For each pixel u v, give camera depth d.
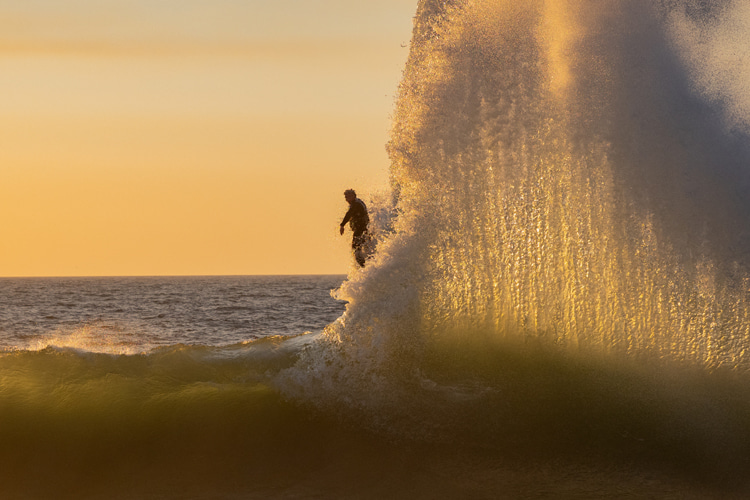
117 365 30.11
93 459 24.20
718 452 24.53
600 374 28.33
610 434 25.47
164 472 23.66
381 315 28.73
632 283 30.50
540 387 27.34
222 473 23.52
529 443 24.94
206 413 26.05
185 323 144.75
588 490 22.25
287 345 33.44
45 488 23.12
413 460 23.98
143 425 25.56
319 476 23.27
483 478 23.00
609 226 30.98
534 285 30.64
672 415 26.27
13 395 26.98
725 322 29.62
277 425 25.55
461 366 28.11
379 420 25.86
